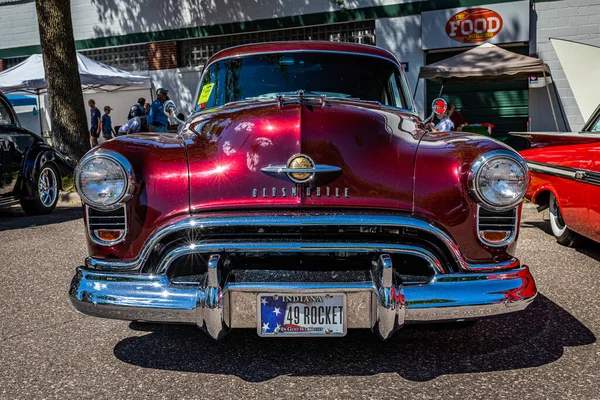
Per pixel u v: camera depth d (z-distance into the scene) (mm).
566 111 12578
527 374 2578
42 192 7809
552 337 3043
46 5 10352
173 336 3094
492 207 2551
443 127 3814
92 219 2666
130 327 3250
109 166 2580
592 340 2992
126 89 15914
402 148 2701
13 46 17656
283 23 14648
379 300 2385
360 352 2840
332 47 3996
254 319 2461
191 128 3037
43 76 12836
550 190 5125
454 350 2867
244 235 2514
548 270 4465
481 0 12742
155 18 15938
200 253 2566
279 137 2654
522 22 12500
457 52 13414
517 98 13039
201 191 2574
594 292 3869
